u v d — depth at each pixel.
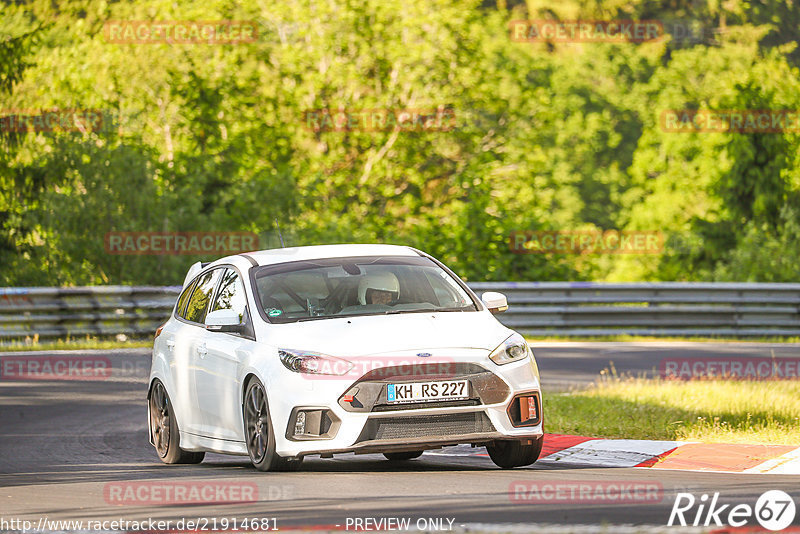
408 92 138.12
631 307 82.69
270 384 28.38
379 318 29.80
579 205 186.62
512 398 28.30
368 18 136.62
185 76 127.81
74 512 24.44
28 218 98.19
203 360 32.06
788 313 84.38
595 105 197.38
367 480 27.39
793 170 140.88
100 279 98.81
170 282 98.00
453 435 27.62
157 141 125.88
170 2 133.12
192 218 100.94
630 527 20.75
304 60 135.25
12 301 75.56
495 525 21.11
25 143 102.69
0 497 27.00
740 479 27.50
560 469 30.02
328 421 27.61
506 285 82.00
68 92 125.25
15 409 47.88
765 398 43.50
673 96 182.88
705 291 83.94
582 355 67.88
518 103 144.00
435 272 32.69
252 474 28.89
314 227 109.25
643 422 38.34
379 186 136.88
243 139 126.50
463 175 109.12
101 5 134.50
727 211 143.38
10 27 118.75
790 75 143.62
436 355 27.98
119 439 40.12
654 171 164.38
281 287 31.27
